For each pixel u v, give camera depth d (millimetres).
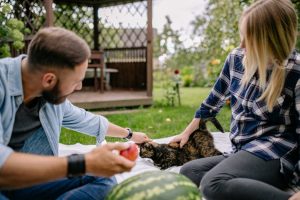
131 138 2432
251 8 2002
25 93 1621
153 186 1487
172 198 1463
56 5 7863
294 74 1950
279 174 1994
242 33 2045
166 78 12562
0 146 1308
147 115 5613
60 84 1546
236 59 2289
